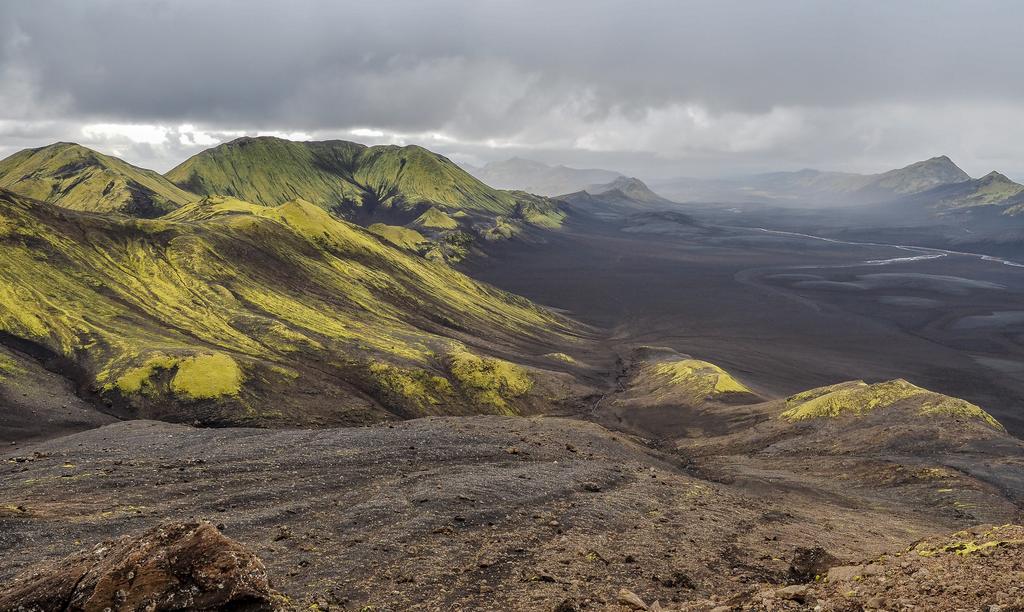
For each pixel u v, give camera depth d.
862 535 47.41
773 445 96.06
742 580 32.75
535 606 27.09
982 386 174.12
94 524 36.31
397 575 31.03
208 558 18.56
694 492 56.44
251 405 105.44
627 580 31.80
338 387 122.62
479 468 56.59
